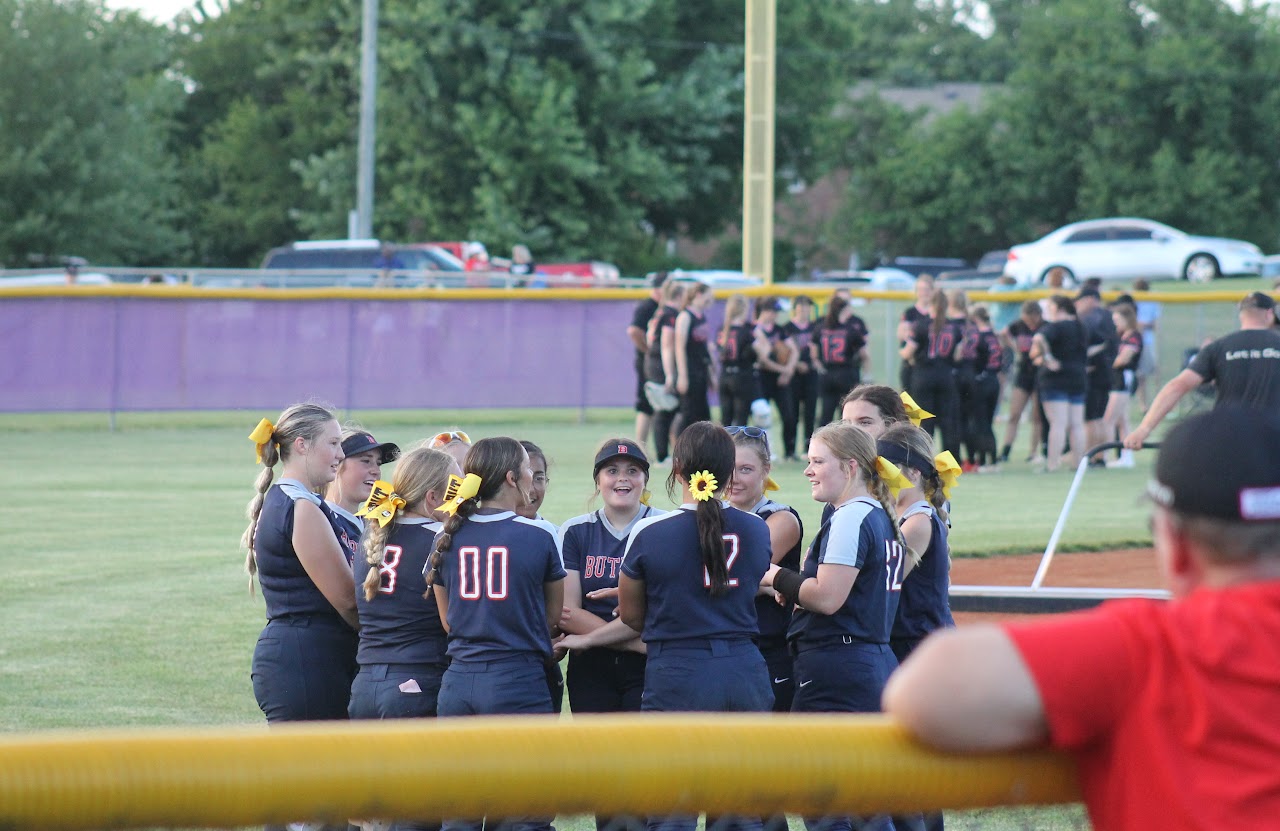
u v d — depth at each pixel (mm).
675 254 126500
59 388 40156
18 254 79250
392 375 41969
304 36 82375
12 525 22891
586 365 42688
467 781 3432
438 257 58031
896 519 9203
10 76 78312
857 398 11109
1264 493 3514
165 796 3301
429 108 77438
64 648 14664
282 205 96688
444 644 9094
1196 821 3385
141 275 52156
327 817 3395
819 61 92438
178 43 111000
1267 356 16641
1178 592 3734
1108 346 32469
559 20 78000
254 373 41312
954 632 3639
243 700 12695
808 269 144125
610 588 10141
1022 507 25469
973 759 3662
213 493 26938
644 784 3523
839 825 4848
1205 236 109938
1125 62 112438
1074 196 117812
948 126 123875
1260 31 112562
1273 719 3395
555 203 79000
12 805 3236
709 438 8977
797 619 9227
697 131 80188
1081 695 3486
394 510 9102
